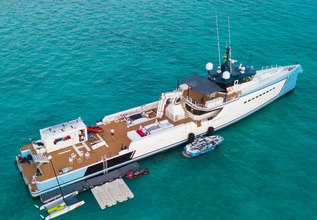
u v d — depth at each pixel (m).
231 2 86.88
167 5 85.31
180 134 41.44
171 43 67.56
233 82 44.12
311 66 60.38
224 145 43.09
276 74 50.31
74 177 35.56
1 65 59.22
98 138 40.41
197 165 39.84
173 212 33.72
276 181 37.41
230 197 35.47
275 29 73.12
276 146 42.72
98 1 88.06
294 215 33.34
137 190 36.19
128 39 68.88
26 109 49.12
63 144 38.47
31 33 70.31
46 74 57.28
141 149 39.03
